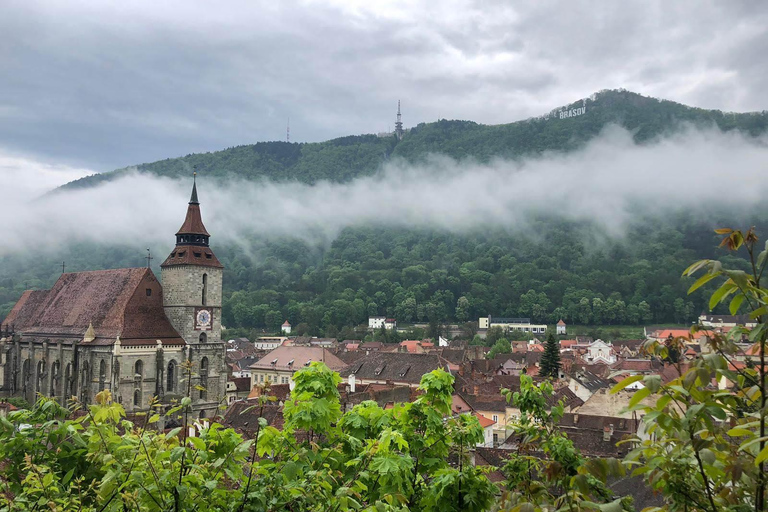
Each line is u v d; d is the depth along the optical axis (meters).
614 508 11.80
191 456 17.08
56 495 16.73
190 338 137.62
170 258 140.75
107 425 18.47
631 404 11.91
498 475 57.81
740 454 12.35
